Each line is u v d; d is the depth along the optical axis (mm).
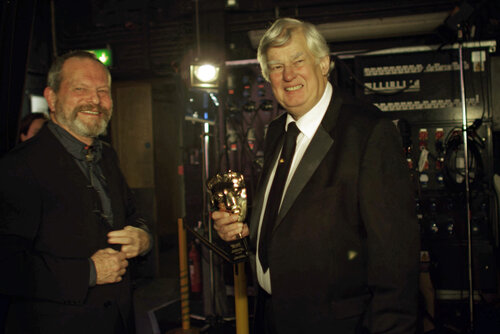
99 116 1515
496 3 3609
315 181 1190
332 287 1155
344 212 1153
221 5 3975
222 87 3387
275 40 1251
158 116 6246
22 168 1325
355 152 1150
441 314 3104
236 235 1517
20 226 1280
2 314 1438
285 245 1196
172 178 6500
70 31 4680
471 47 3139
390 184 1079
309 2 3994
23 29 2295
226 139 3402
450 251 3135
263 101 3422
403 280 1038
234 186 1514
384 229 1057
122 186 1790
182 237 3000
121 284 1521
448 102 3189
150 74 4617
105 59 4012
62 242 1362
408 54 3246
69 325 1334
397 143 1141
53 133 1466
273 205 1318
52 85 1501
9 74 2195
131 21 4508
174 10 4402
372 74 3271
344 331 1150
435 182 3229
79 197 1417
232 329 3203
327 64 1351
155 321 3408
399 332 1013
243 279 2553
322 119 1260
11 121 2262
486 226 3127
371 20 3279
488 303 3035
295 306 1196
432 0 3773
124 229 1530
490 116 3125
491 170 3137
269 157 1568
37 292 1241
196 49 4211
